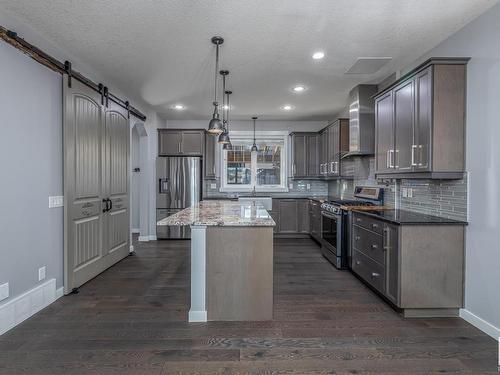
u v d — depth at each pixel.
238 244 2.54
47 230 2.85
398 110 3.08
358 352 2.08
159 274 3.78
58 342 2.20
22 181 2.53
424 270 2.58
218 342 2.21
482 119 2.38
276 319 2.58
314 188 6.80
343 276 3.74
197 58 3.28
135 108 5.11
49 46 2.90
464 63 2.53
